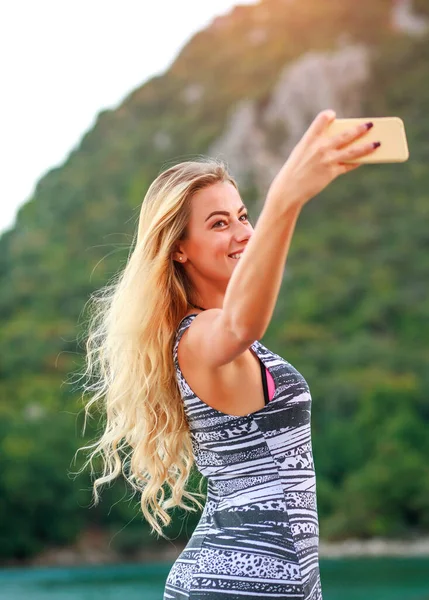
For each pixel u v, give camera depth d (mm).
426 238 131750
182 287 2502
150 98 176750
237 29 188500
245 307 1943
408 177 143875
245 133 163500
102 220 140375
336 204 141500
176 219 2465
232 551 2223
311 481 2303
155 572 77125
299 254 131000
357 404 97750
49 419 85938
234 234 2461
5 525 80938
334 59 171500
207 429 2309
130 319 2486
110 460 2676
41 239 138125
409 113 163375
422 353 110312
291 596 2172
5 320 123438
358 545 87250
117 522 86000
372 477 89438
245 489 2270
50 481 82125
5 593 61125
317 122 1857
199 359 2252
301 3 186125
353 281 125375
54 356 109500
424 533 88125
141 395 2496
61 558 83500
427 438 93375
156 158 160125
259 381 2277
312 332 116188
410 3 184250
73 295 123938
